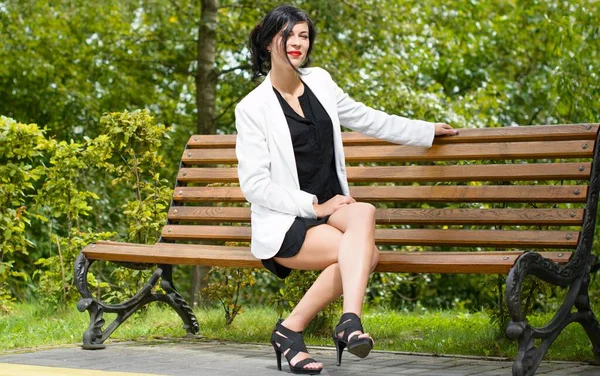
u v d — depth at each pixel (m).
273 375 3.50
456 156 4.20
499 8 14.33
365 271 3.41
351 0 10.23
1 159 6.98
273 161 3.76
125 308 4.57
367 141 4.47
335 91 4.04
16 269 10.22
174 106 12.77
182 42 12.14
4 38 11.34
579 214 3.79
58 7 10.69
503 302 5.05
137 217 6.02
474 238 4.01
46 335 4.91
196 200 4.88
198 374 3.51
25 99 11.73
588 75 8.05
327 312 5.08
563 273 3.57
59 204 6.45
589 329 3.79
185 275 11.99
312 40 3.91
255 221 3.77
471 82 13.82
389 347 4.63
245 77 11.12
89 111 11.78
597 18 8.38
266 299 10.67
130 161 6.18
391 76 10.39
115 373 3.39
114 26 11.98
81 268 4.41
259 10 11.11
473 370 3.70
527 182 5.66
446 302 11.92
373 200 4.38
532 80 13.33
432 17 12.02
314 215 3.64
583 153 3.88
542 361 4.02
